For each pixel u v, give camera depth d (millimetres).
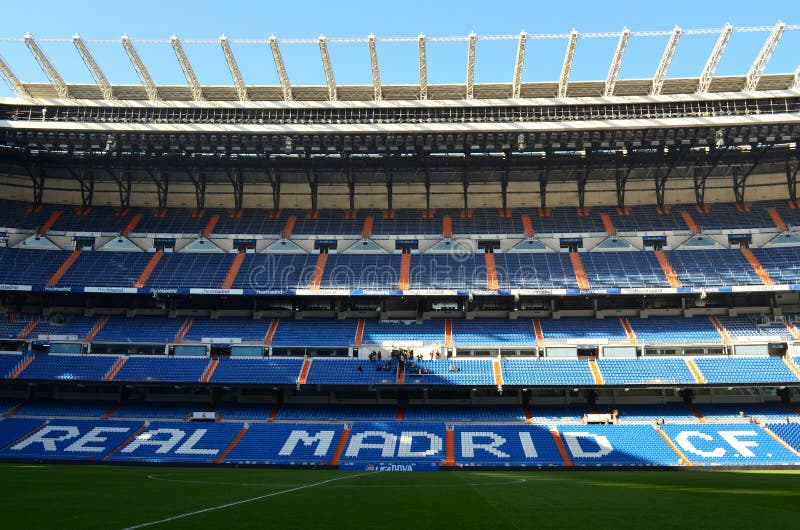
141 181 71000
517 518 16859
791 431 48781
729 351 55188
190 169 67062
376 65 55844
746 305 60312
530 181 70688
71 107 57938
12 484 26750
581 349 57031
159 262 64125
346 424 52625
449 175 70188
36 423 52094
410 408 56031
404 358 56500
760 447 46906
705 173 68125
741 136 56469
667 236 64750
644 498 22344
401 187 71500
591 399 55969
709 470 44188
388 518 16641
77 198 70312
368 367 55625
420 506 19484
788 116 53438
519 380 53312
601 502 20906
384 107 57406
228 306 64062
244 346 57969
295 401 57812
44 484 27125
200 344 57969
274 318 62531
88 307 62406
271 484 28891
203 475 35500
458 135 57906
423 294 59375
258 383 53781
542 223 68000
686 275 59844
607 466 45156
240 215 69938
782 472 41438
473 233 67125
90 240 65938
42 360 55844
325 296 62406
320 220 69438
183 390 58375
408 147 60000
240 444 49438
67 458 47031
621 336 57344
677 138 57062
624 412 53844
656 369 53750
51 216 67625
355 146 59594
